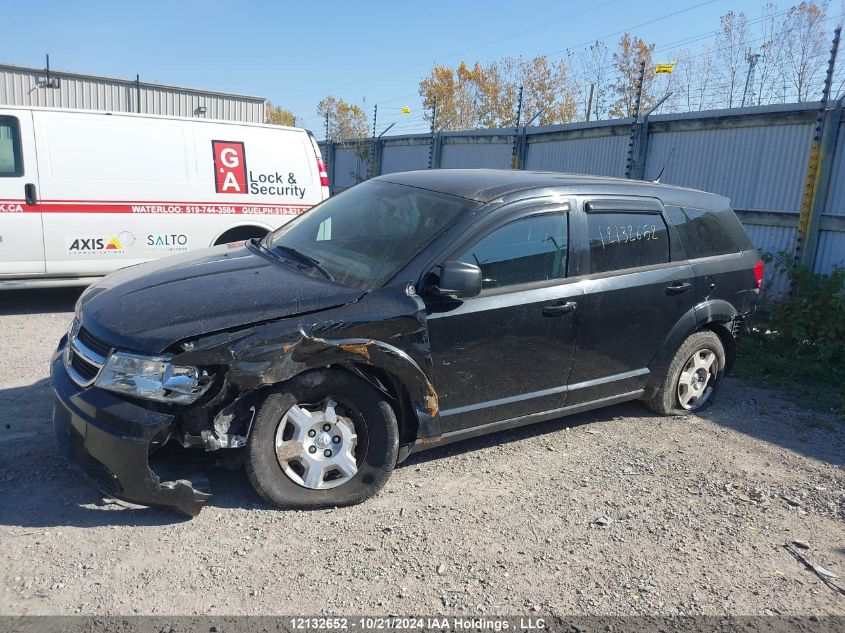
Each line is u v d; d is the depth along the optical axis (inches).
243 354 132.4
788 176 337.7
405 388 152.6
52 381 146.2
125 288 151.9
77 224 305.4
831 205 316.8
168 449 149.7
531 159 524.1
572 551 138.6
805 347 291.9
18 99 658.8
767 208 348.8
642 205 196.9
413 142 690.2
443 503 153.9
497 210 164.6
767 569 137.3
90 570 121.9
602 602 122.9
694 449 193.9
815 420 220.8
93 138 308.2
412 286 151.9
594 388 187.5
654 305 194.4
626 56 1082.7
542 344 171.3
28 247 297.6
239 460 143.2
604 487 167.5
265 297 142.5
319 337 138.7
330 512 146.5
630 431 204.2
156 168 321.7
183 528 136.3
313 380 142.0
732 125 363.3
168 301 141.7
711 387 225.6
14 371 223.8
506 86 1454.2
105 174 310.2
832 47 312.3
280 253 176.4
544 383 175.9
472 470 171.8
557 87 1362.0
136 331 132.8
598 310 180.7
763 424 216.7
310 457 145.8
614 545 141.9
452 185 177.5
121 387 130.0
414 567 129.0
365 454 150.2
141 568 123.4
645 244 195.6
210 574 123.0
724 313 214.4
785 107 334.0
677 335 203.3
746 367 271.3
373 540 137.1
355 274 155.9
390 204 178.7
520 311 165.0
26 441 169.9
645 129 413.4
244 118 780.0
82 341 141.1
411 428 157.9
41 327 286.4
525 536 142.8
